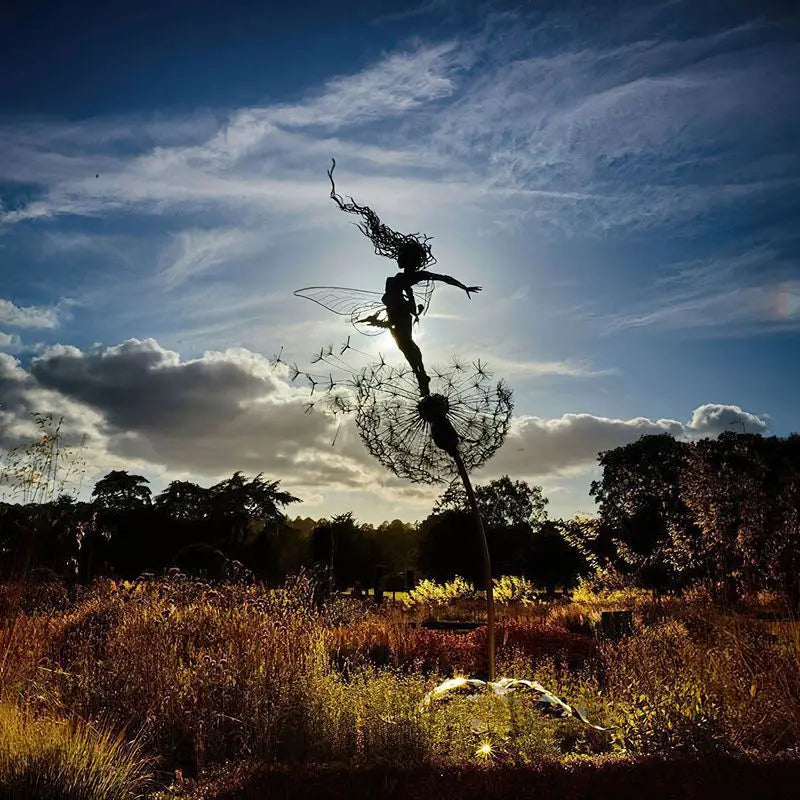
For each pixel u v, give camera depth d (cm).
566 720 483
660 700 448
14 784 364
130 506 2838
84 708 529
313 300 634
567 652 757
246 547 3091
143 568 2889
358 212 618
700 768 343
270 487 3366
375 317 624
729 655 518
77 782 378
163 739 516
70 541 695
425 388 606
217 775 402
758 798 308
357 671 639
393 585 2719
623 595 830
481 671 741
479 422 617
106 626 720
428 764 365
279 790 343
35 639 600
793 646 502
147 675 579
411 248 611
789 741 434
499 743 420
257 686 552
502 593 1305
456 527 3538
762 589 601
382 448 621
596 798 311
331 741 471
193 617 730
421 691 505
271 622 683
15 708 470
